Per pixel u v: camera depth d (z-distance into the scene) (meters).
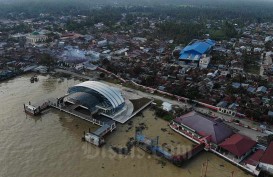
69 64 174.00
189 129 101.31
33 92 137.00
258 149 92.88
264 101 128.25
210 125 100.12
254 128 106.06
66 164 85.94
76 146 95.19
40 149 92.88
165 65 177.62
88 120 111.19
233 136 96.75
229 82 151.62
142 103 124.19
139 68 164.00
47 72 165.25
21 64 172.50
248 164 84.50
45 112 118.25
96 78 156.88
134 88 143.62
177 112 117.12
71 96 118.12
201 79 154.62
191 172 84.19
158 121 112.25
